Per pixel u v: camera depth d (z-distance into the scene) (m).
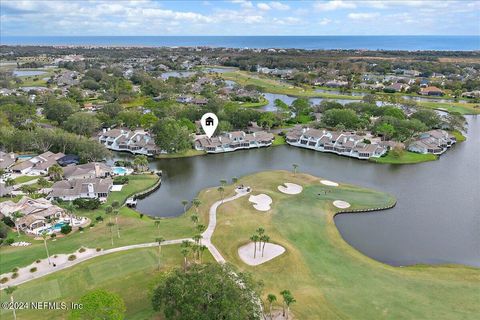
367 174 125.25
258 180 114.38
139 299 59.09
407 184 116.12
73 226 84.31
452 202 102.50
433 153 147.38
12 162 125.50
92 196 100.75
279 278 65.50
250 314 48.94
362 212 95.56
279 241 78.19
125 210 95.06
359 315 55.91
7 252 73.00
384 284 64.12
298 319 55.09
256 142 156.75
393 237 83.38
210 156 144.75
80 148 131.62
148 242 77.00
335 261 71.62
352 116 173.38
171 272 54.78
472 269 70.06
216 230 82.56
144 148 145.00
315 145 155.50
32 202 91.38
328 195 103.62
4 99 199.25
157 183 114.00
